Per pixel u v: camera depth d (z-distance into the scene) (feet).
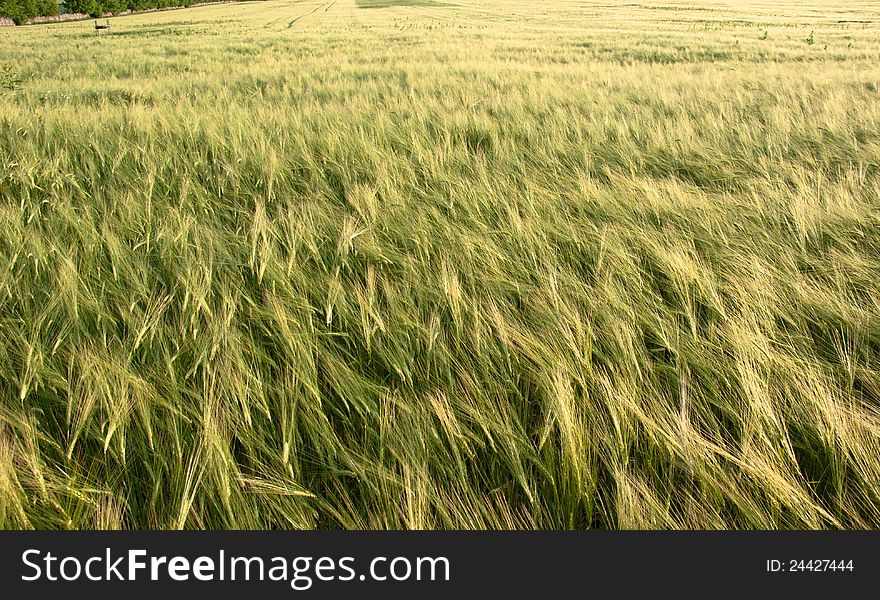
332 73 32.35
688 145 14.51
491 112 19.33
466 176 11.66
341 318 6.56
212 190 10.95
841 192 10.55
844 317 6.66
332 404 5.42
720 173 12.80
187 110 17.30
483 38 68.44
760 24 100.53
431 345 5.80
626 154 13.80
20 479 4.51
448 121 16.28
